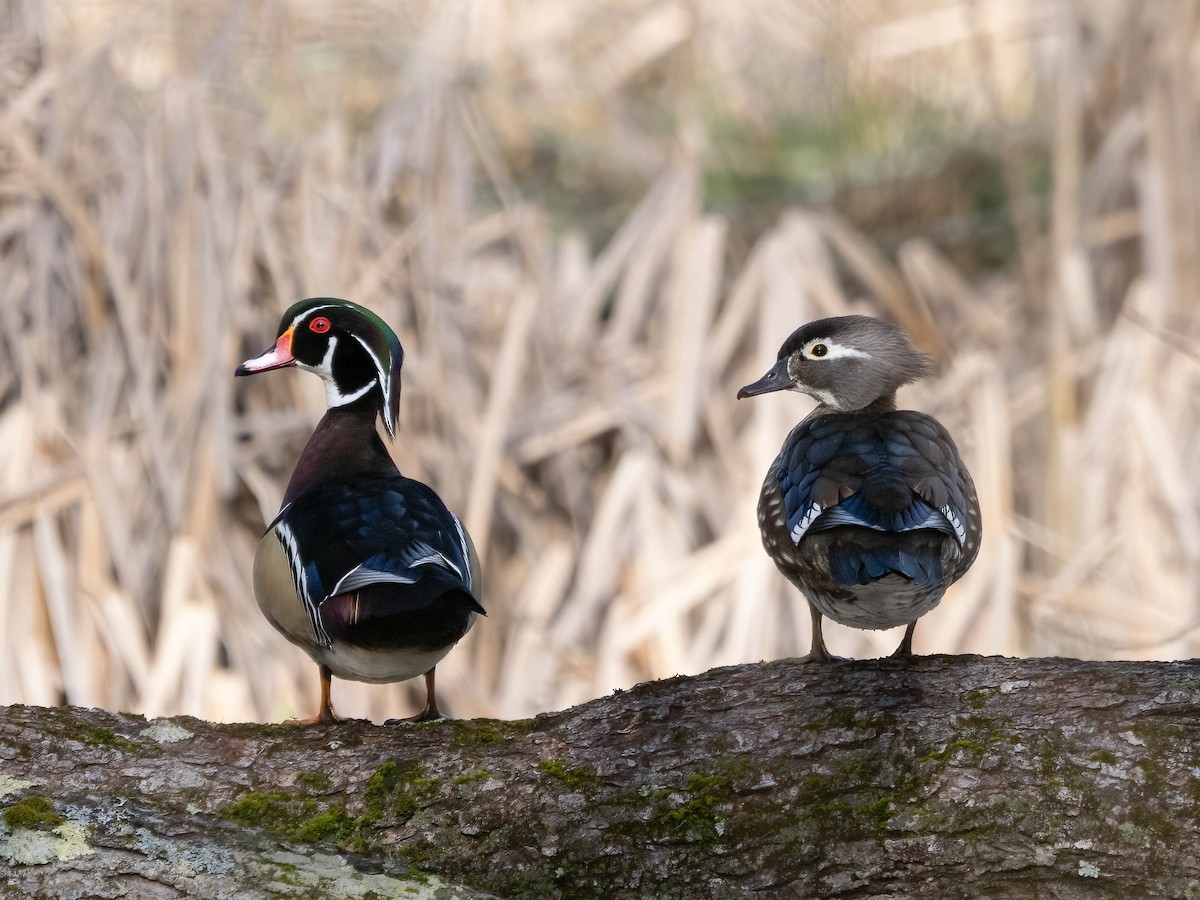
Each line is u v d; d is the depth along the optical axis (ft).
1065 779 17.19
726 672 19.47
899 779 17.71
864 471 20.10
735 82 62.03
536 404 42.68
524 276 44.65
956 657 18.99
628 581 39.06
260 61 46.39
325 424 24.27
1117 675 17.99
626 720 19.02
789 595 38.27
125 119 43.65
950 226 54.29
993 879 17.19
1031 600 39.06
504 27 64.59
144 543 37.63
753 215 53.93
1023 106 58.70
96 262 39.70
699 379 41.73
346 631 19.86
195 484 37.17
